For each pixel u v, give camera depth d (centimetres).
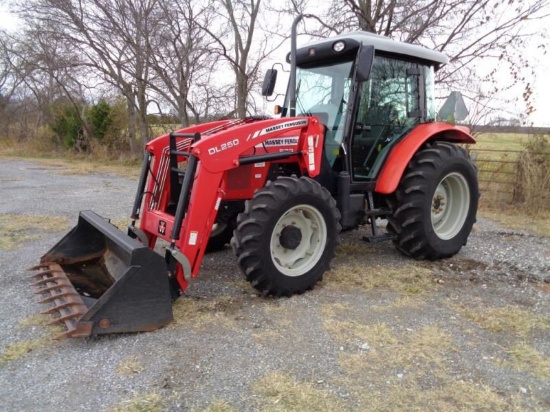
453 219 480
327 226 374
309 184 362
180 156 399
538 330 314
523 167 757
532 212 717
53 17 1322
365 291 379
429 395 238
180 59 1123
